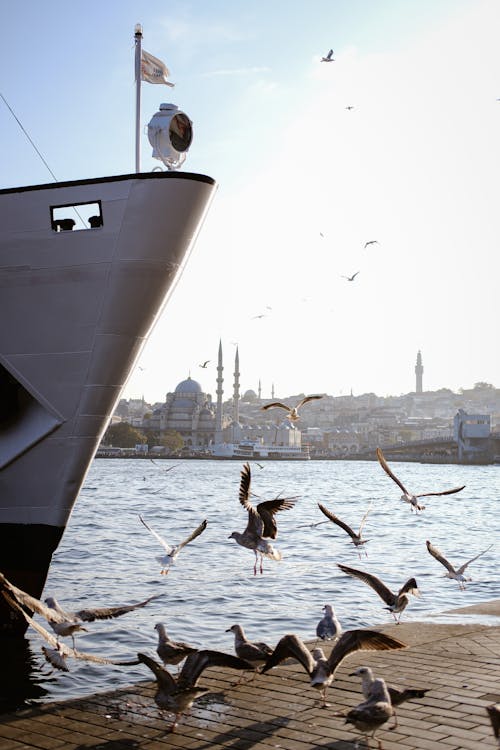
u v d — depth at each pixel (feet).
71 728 35.29
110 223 56.70
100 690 49.60
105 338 57.72
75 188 56.75
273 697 38.78
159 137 61.62
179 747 33.01
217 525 173.58
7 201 57.72
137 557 113.70
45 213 57.36
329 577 94.94
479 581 91.50
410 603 78.28
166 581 92.07
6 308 58.54
